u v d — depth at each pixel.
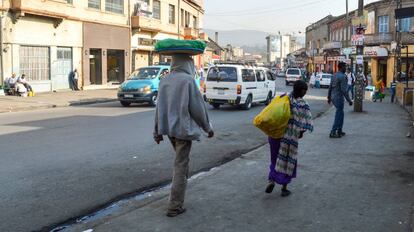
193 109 5.58
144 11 40.19
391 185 7.06
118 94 21.53
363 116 16.92
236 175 7.75
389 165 8.45
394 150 9.93
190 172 8.30
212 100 20.16
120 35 37.12
